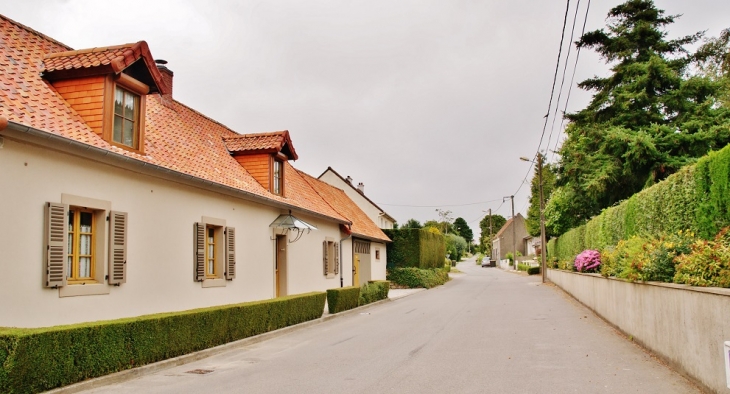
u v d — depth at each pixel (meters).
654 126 25.56
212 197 13.73
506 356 9.34
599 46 29.34
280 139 17.55
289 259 18.61
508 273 58.09
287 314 14.16
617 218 17.25
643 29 27.97
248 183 16.14
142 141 11.53
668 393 6.55
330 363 9.17
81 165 9.34
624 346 10.25
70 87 10.49
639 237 12.72
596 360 8.84
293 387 7.34
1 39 10.59
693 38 28.45
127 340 8.34
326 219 21.92
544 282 36.06
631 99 27.42
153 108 15.42
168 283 11.77
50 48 11.77
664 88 27.81
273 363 9.38
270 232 17.14
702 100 26.92
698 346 6.82
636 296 10.60
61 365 7.05
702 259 7.48
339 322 15.94
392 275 35.72
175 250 12.09
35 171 8.36
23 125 7.68
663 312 8.58
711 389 6.34
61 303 8.75
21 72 10.10
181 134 15.33
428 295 27.58
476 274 57.34
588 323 14.04
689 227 11.01
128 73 11.12
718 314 6.10
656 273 9.34
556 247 36.03
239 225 15.08
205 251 13.24
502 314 16.67
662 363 8.49
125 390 7.31
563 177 30.89
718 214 9.59
